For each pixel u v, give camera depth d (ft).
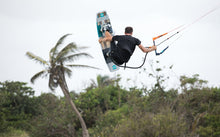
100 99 230.89
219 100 148.56
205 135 119.03
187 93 157.07
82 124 191.31
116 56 45.57
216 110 136.98
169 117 116.37
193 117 138.82
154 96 165.27
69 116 205.16
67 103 215.10
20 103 247.91
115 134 122.31
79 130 202.49
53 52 187.42
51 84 188.44
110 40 46.24
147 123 112.78
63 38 189.57
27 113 251.39
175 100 149.07
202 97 150.10
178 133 111.34
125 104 210.79
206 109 141.28
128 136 109.70
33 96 251.60
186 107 147.23
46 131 196.85
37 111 250.16
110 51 46.50
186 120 134.72
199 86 159.43
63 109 210.18
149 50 48.29
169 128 110.32
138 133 109.60
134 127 110.73
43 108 222.48
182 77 165.68
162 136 109.19
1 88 249.34
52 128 197.26
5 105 247.29
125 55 45.29
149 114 124.47
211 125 125.18
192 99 153.58
